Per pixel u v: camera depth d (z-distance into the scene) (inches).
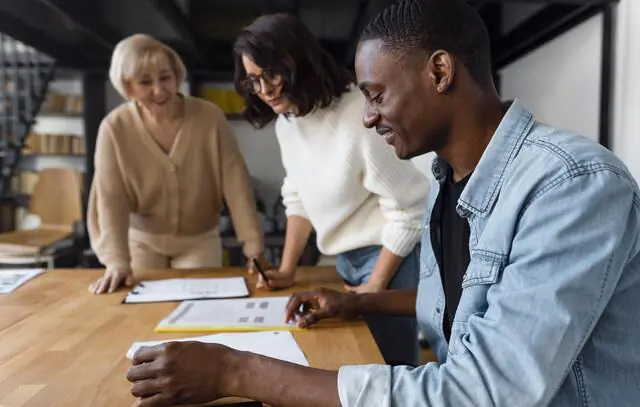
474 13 27.7
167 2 120.9
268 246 189.3
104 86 197.9
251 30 49.5
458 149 29.4
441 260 37.7
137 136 68.5
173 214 73.8
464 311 27.1
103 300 51.1
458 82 27.1
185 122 69.8
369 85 28.1
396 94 27.4
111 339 39.8
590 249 22.2
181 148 69.7
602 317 24.7
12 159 175.5
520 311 22.4
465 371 22.7
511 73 150.8
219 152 72.1
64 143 202.8
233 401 28.5
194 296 52.0
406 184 51.5
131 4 117.4
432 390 22.8
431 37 26.4
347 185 53.3
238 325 42.6
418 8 26.8
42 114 201.6
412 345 60.0
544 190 24.0
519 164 26.4
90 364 34.7
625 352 25.0
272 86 50.6
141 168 69.6
